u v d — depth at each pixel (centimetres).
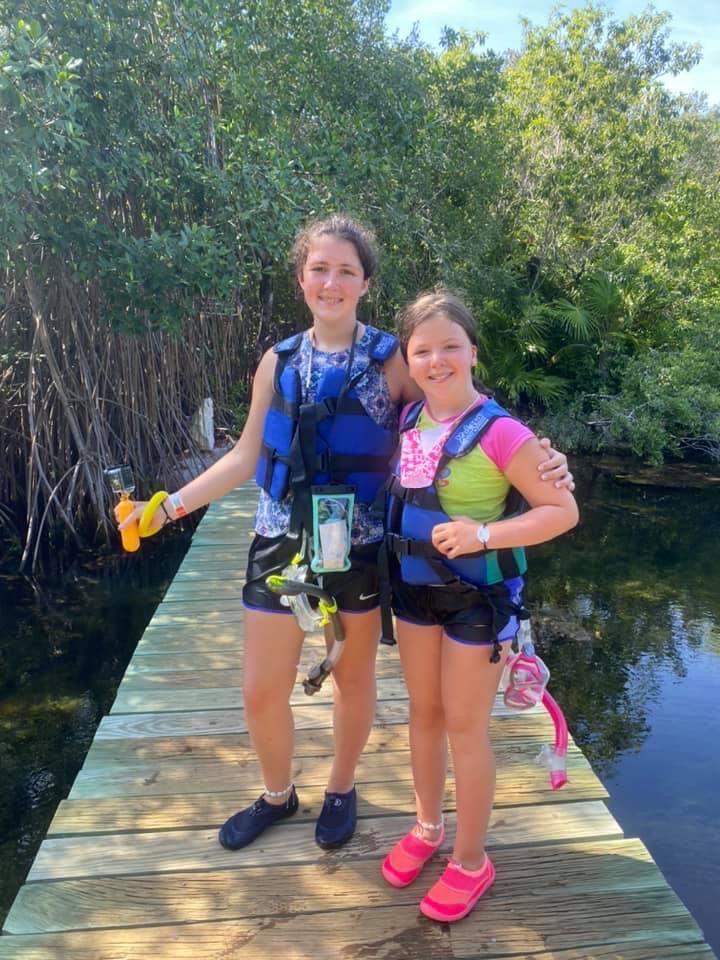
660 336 1235
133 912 185
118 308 602
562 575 645
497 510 162
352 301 171
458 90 1044
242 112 809
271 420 176
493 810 221
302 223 676
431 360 159
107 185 593
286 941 176
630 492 938
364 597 180
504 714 277
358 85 920
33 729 394
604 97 1149
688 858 299
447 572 160
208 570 474
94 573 638
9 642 504
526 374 1174
